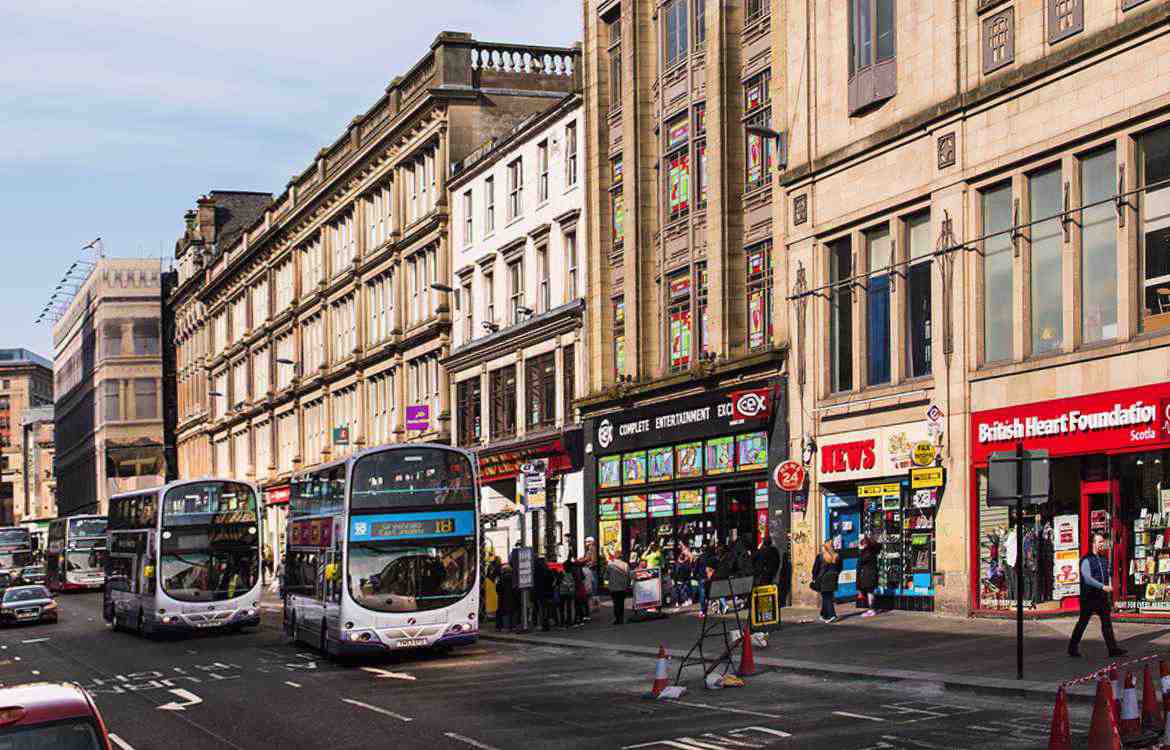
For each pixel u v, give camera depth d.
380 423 63.25
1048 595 25.47
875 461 29.66
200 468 101.12
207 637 38.00
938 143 27.80
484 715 18.27
